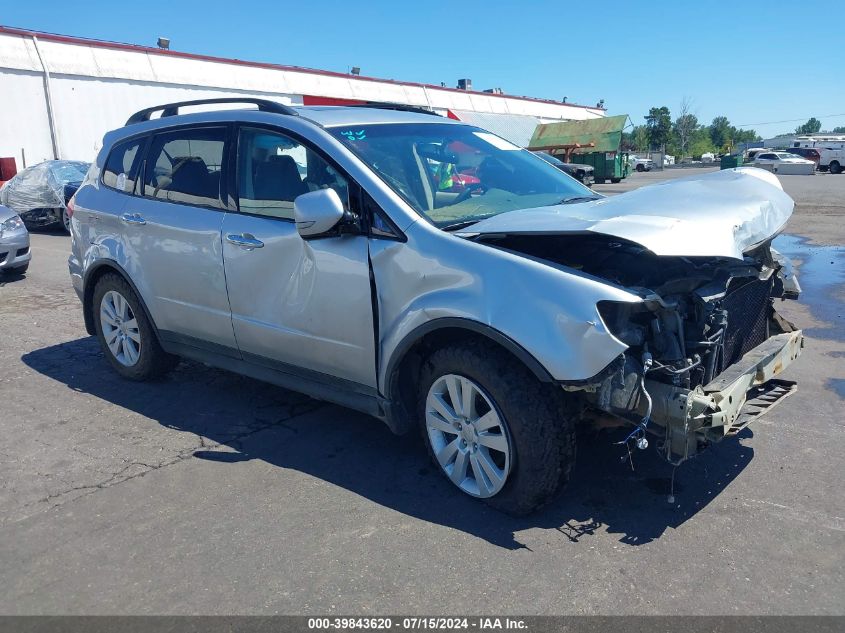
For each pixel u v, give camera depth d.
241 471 3.91
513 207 3.92
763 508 3.42
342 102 27.91
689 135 89.81
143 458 4.09
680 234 2.99
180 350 4.87
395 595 2.82
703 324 3.17
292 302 3.93
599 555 3.06
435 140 4.29
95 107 20.48
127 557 3.11
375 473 3.86
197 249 4.42
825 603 2.73
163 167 4.81
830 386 5.03
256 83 24.83
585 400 3.21
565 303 2.96
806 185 27.95
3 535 3.30
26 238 9.45
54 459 4.08
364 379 3.73
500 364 3.19
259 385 5.30
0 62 18.36
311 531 3.29
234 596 2.83
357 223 3.62
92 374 5.59
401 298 3.45
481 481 3.41
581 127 32.84
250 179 4.21
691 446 2.96
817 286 8.41
